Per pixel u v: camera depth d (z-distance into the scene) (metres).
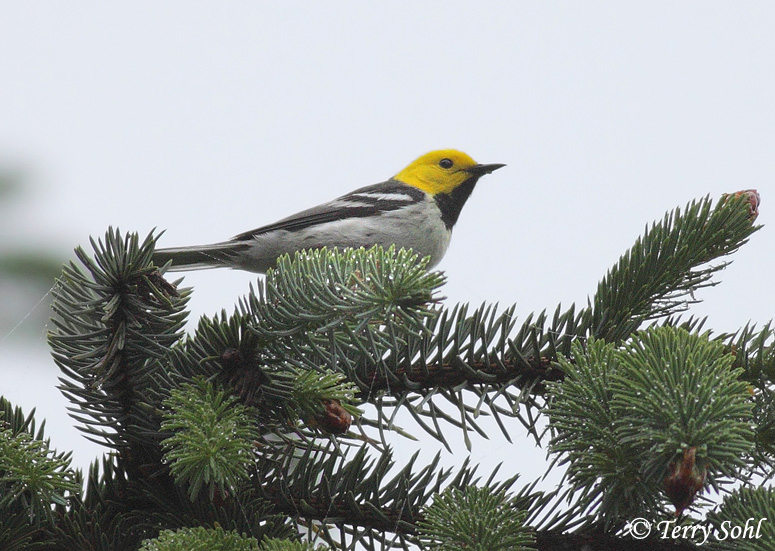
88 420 5.26
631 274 6.33
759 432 5.35
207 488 5.20
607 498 4.75
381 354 5.12
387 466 5.54
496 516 4.79
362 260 5.00
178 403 4.97
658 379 4.42
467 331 6.05
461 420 5.78
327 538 5.40
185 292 5.25
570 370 4.80
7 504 4.89
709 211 6.33
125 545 5.18
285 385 5.24
